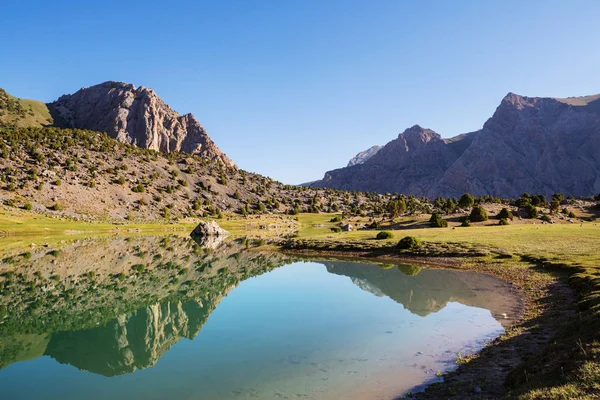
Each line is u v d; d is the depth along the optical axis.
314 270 41.47
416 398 11.49
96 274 38.94
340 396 12.05
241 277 37.56
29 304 26.00
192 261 49.69
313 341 17.72
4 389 13.05
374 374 13.69
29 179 125.56
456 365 14.03
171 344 17.64
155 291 30.62
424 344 16.72
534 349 14.01
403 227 86.56
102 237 86.12
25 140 162.75
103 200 136.50
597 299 17.38
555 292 23.56
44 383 13.62
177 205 160.25
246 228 130.75
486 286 28.58
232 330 19.72
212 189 197.62
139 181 166.38
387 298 26.64
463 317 20.73
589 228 57.44
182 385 13.21
